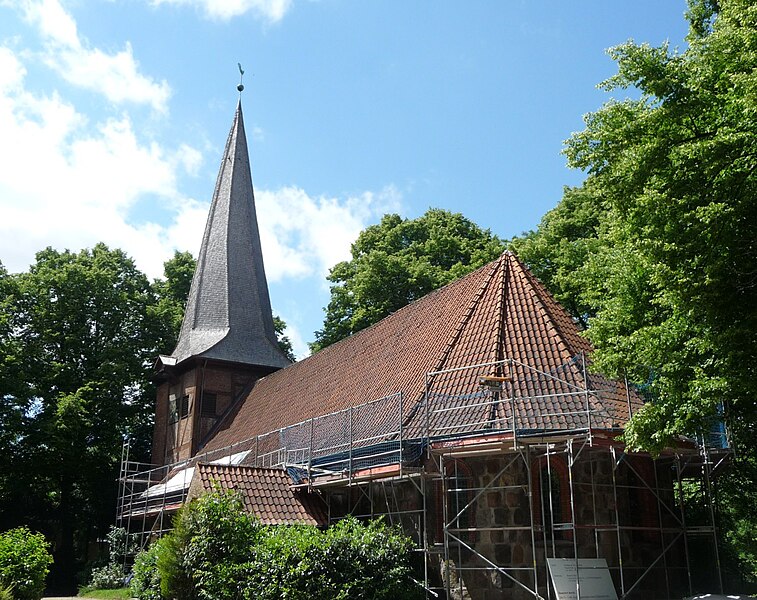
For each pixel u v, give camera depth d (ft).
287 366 115.65
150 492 99.25
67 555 126.72
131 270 147.84
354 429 67.82
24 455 122.52
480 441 52.16
